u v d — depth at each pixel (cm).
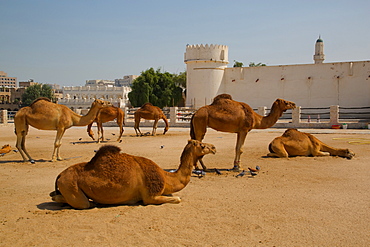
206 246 499
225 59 5019
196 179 946
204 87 4953
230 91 5006
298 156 1316
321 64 4516
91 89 7756
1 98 10356
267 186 863
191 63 5025
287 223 593
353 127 2780
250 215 634
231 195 775
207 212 649
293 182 905
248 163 1191
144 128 3181
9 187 865
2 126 3350
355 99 4375
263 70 4809
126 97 7769
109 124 3525
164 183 694
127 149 1577
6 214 641
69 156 1387
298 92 4641
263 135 2244
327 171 1044
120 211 646
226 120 1052
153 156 1343
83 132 2669
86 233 545
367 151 1451
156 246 499
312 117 4522
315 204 705
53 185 887
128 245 502
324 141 1833
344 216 630
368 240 521
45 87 9488
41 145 1781
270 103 4791
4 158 1347
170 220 604
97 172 662
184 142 1886
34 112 1252
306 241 518
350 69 4378
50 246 499
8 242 514
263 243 511
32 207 684
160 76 6172
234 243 510
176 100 6134
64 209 667
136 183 674
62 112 1279
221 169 1093
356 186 859
